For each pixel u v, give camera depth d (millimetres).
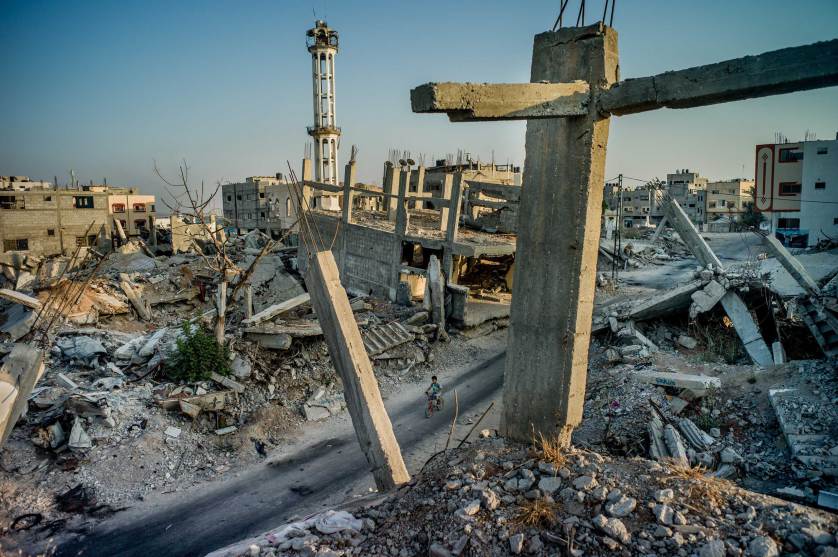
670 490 4871
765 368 13516
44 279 25734
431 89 4164
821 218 43625
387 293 24469
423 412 15406
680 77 4703
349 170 26422
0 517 9703
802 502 8570
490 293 27906
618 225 42125
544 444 5758
